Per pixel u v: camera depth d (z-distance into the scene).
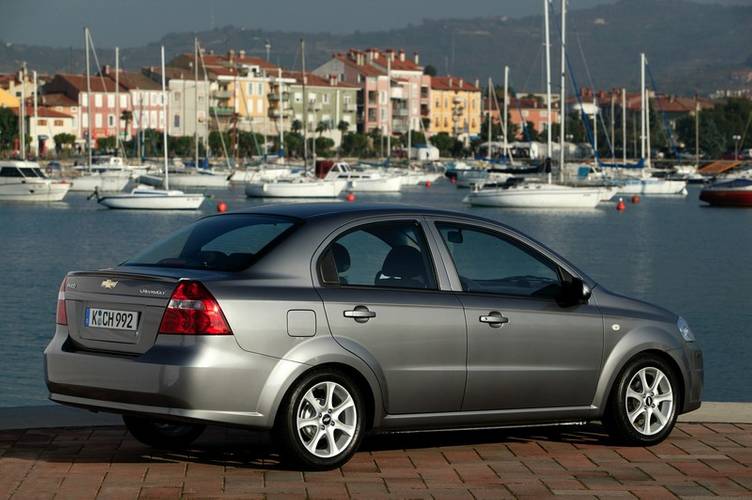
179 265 15.71
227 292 14.77
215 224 16.50
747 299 68.69
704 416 19.20
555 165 197.25
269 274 15.26
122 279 15.12
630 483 15.09
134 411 14.78
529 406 16.75
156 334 14.73
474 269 16.64
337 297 15.40
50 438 17.00
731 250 105.44
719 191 179.75
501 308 16.50
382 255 16.06
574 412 17.06
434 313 15.98
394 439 17.62
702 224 141.38
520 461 16.25
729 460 16.47
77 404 15.27
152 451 16.44
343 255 15.79
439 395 16.03
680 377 17.73
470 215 17.03
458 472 15.52
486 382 16.34
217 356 14.54
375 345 15.55
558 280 17.23
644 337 17.39
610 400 17.28
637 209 172.12
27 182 165.75
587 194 161.50
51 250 97.94
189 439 16.89
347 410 15.47
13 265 85.25
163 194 152.12
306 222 15.88
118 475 14.98
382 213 16.34
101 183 193.25
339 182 178.25
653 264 92.06
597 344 17.14
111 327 15.12
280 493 14.26
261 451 16.59
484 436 17.97
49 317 56.09
